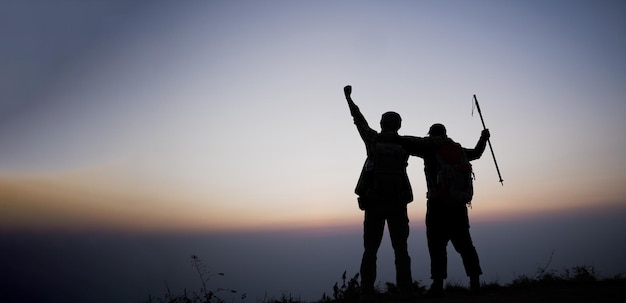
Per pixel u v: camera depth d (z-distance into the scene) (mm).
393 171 5340
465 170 5699
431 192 5758
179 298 6266
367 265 5398
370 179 5402
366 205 5445
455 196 5605
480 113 6508
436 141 5754
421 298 5730
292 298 6707
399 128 5652
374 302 5383
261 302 6637
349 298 6148
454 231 5766
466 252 5770
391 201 5340
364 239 5488
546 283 6367
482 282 6531
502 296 5457
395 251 5391
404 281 5336
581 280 6309
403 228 5402
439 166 5715
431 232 5801
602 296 5102
